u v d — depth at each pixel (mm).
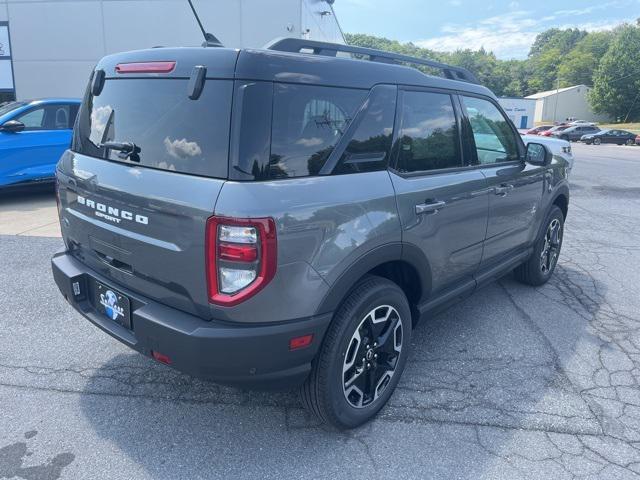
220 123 2195
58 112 8500
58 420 2816
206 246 2143
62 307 4281
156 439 2686
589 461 2586
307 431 2773
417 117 3006
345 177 2494
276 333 2248
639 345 3857
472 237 3459
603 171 17250
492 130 3779
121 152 2584
